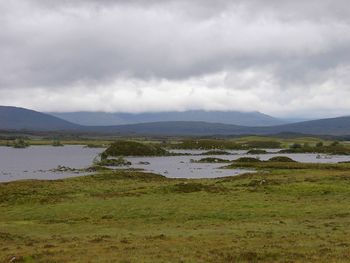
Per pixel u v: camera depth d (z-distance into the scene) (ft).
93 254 105.29
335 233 132.57
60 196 227.40
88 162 624.18
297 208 186.09
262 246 113.19
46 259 100.63
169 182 297.53
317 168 414.41
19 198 220.84
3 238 132.16
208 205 194.70
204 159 611.06
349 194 223.92
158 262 96.37
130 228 151.33
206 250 108.88
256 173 345.10
